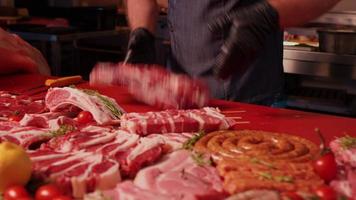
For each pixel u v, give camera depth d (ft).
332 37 10.64
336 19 12.44
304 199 3.71
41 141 5.10
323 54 10.85
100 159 4.46
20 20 13.89
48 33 12.44
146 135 5.42
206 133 5.46
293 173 4.13
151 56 7.45
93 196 3.88
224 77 6.30
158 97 6.48
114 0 16.67
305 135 5.59
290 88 12.55
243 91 7.43
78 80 7.93
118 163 4.40
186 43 7.66
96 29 13.98
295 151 4.69
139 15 7.86
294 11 6.36
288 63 11.39
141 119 5.52
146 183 4.12
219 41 7.22
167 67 8.15
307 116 6.28
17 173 3.93
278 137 5.10
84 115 5.79
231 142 4.91
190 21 7.51
